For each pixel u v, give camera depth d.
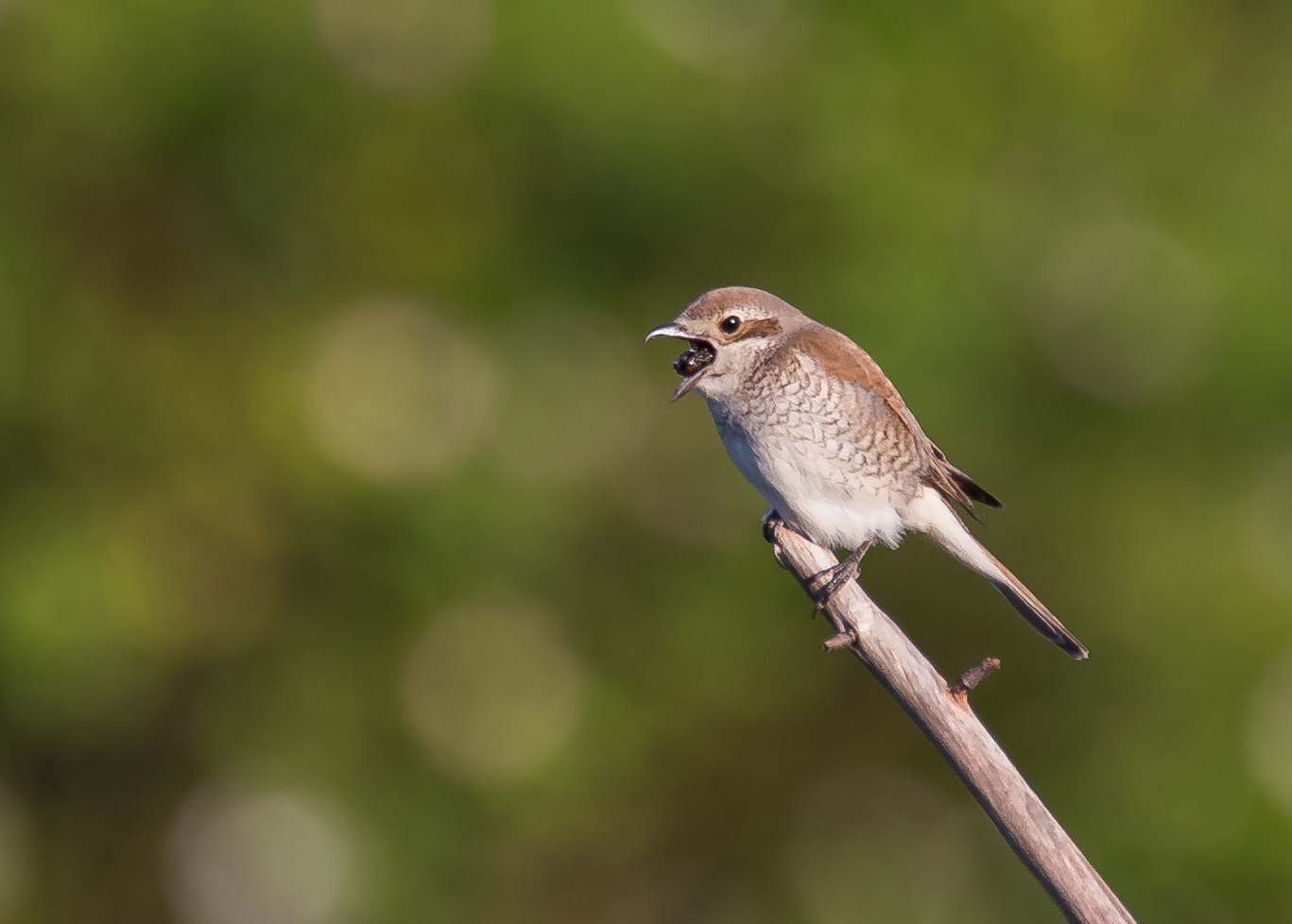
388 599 13.06
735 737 14.48
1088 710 13.18
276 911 12.82
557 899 14.45
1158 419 13.09
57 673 12.61
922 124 13.18
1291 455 13.05
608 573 13.72
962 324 12.59
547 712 13.04
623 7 12.56
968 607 13.67
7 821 13.35
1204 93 14.12
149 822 13.59
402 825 12.99
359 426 12.72
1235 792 12.41
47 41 12.46
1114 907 5.02
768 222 13.09
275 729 13.16
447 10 12.55
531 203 13.20
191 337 13.41
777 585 13.53
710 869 14.92
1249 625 12.72
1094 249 12.93
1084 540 13.24
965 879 13.96
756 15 12.81
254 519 13.29
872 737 14.66
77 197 13.22
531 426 12.98
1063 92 13.54
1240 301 12.90
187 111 12.77
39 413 13.08
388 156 13.17
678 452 13.60
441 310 13.15
